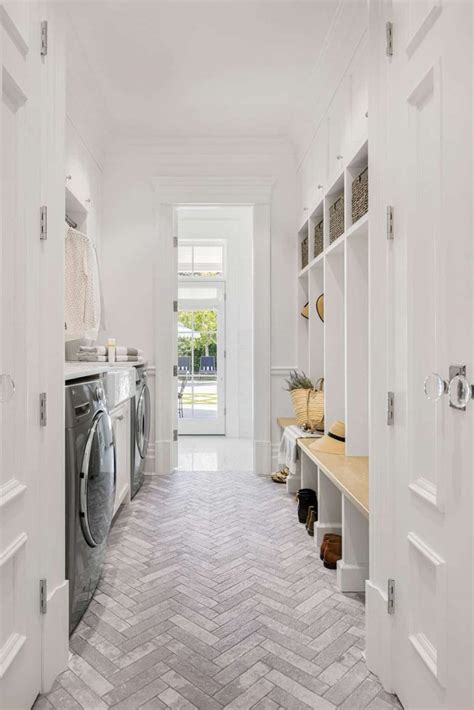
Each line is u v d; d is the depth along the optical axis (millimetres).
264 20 2602
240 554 2414
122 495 2932
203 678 1473
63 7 1549
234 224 5992
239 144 4109
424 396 1228
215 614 1847
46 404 1412
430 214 1191
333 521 2500
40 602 1393
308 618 1824
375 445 1530
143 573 2195
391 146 1455
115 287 4102
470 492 951
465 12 962
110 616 1826
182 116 3736
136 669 1515
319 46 2824
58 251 1512
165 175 4117
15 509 1215
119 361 3352
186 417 6070
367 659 1542
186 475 4035
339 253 3006
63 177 1562
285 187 4168
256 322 4168
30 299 1318
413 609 1275
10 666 1177
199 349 6066
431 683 1150
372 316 1555
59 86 1530
